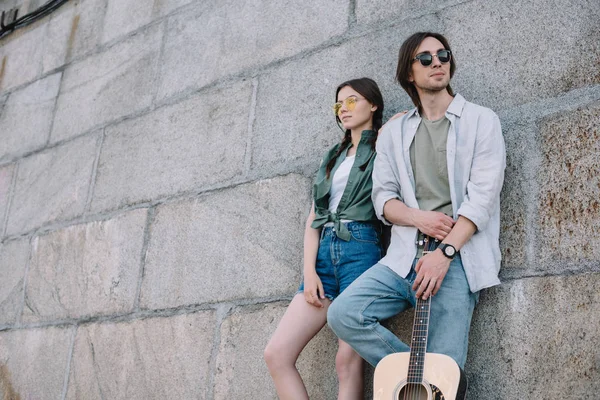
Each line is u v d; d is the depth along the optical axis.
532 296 2.51
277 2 3.90
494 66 2.89
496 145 2.50
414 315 2.57
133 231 4.07
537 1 2.86
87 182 4.51
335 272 2.77
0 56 5.79
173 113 4.18
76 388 3.99
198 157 3.92
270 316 3.26
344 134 3.27
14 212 4.95
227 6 4.18
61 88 5.07
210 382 3.37
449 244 2.36
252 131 3.71
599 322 2.33
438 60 2.62
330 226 2.84
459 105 2.62
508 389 2.47
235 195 3.64
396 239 2.58
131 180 4.23
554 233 2.53
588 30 2.68
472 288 2.40
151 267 3.88
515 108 2.78
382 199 2.64
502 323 2.55
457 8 3.10
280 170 3.50
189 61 4.24
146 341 3.73
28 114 5.24
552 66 2.73
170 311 3.69
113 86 4.66
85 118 4.76
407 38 2.99
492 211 2.45
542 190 2.60
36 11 5.53
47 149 4.93
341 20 3.54
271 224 3.43
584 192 2.50
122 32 4.79
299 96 3.57
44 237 4.62
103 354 3.92
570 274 2.45
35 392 4.21
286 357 2.72
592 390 2.29
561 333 2.41
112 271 4.08
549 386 2.38
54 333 4.25
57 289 4.37
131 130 4.38
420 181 2.57
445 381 2.19
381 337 2.44
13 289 4.65
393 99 3.18
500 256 2.50
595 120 2.55
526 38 2.84
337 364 2.75
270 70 3.77
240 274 3.46
